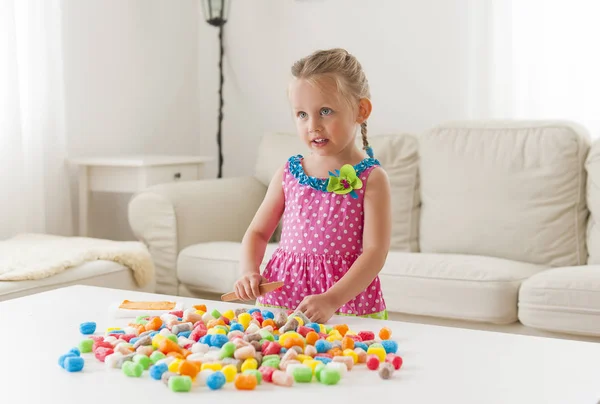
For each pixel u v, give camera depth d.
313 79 1.32
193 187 2.87
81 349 1.02
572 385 0.87
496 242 2.59
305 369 0.89
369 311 1.43
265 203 1.54
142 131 3.67
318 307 1.19
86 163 3.06
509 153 2.63
